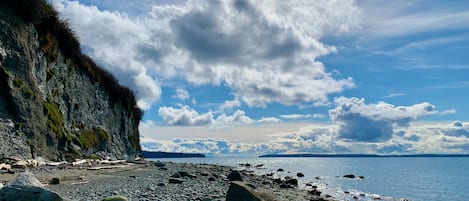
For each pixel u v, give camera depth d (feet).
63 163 114.11
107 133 175.63
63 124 136.98
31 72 119.85
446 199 126.11
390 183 178.60
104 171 103.45
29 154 107.96
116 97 195.72
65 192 58.70
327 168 336.90
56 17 141.79
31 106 115.34
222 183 95.45
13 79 111.86
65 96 146.92
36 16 125.08
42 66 131.75
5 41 112.78
